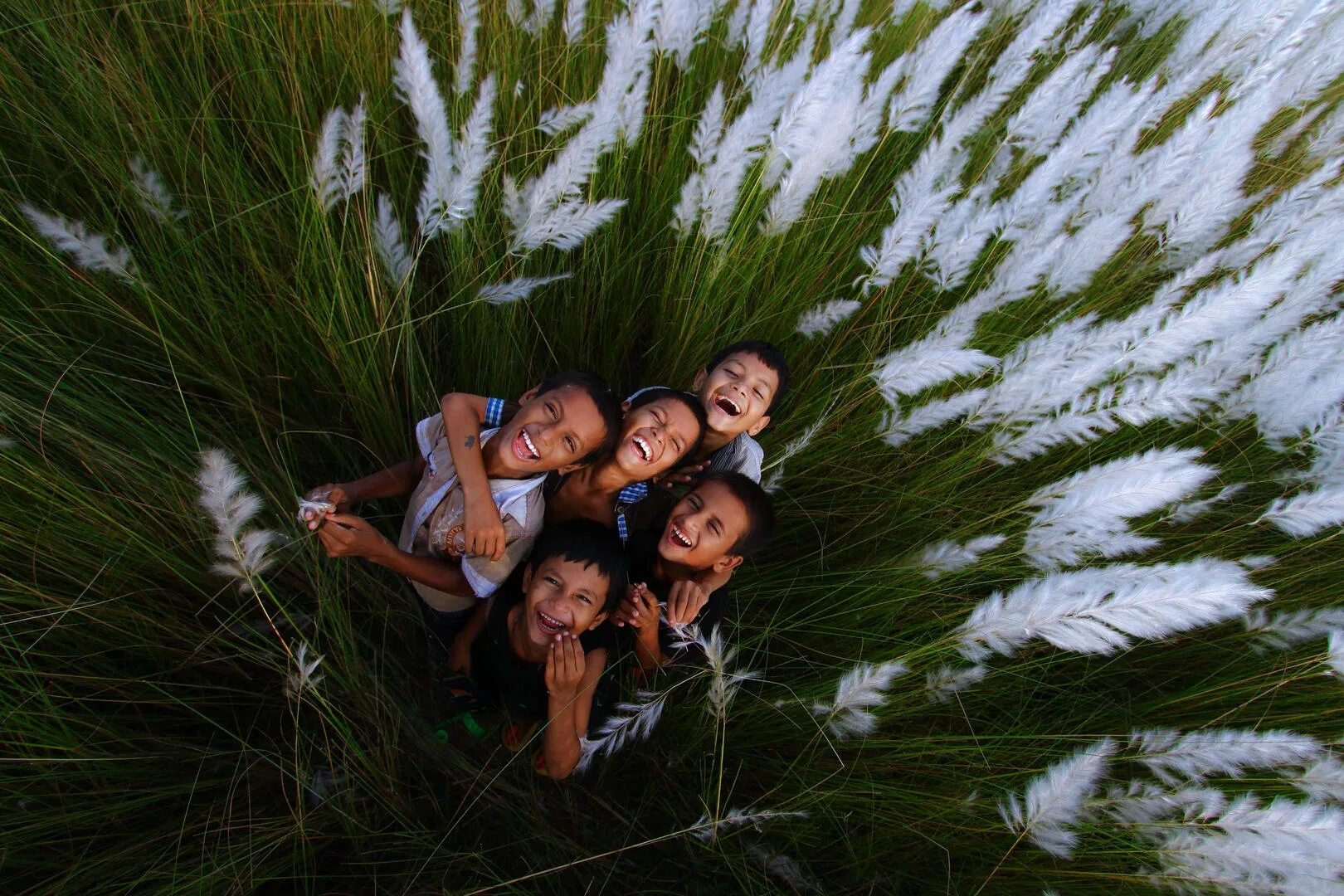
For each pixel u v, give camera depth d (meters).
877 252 2.65
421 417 2.56
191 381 2.49
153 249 2.42
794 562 2.78
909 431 2.62
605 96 2.48
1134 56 4.29
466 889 2.03
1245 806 1.86
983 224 2.69
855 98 2.58
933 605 2.65
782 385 2.29
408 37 2.16
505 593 2.13
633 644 2.38
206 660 2.09
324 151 2.20
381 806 2.16
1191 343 2.45
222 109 2.93
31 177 2.55
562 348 3.04
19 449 1.88
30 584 1.89
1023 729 2.41
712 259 2.79
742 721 2.40
